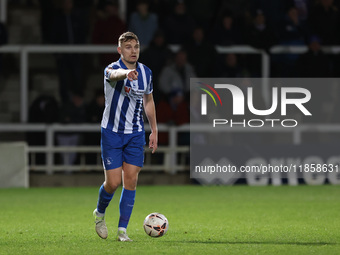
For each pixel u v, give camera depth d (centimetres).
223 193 5284
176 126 5966
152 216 2897
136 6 7069
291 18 6719
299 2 6988
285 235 3072
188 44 6216
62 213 4078
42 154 6147
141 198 4944
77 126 5975
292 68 6519
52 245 2716
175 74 6147
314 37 6488
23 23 7200
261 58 6606
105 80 2703
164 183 5953
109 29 6500
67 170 6047
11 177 5788
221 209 4269
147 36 6600
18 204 4578
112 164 2719
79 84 6569
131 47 2667
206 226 3438
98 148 5862
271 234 3109
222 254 2453
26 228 3359
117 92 2688
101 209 2806
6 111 6969
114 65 2695
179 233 3144
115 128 2711
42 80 7031
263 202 4669
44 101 6128
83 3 6931
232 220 3716
